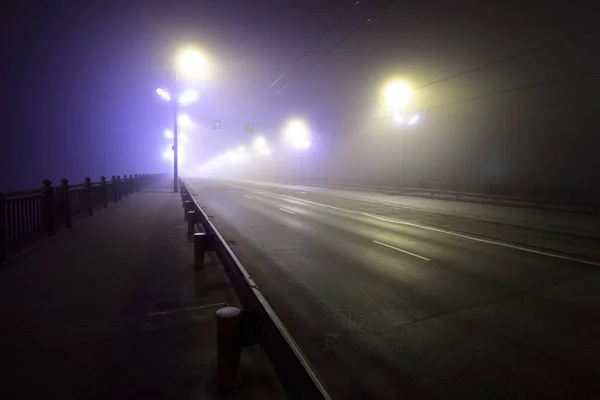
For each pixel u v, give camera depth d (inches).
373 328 184.2
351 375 141.9
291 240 413.7
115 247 339.0
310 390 79.0
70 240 369.1
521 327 183.9
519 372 143.4
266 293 236.2
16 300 203.0
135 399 119.3
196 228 434.9
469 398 127.1
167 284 236.8
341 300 223.8
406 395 129.1
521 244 393.1
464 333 177.9
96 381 128.7
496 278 267.9
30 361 140.9
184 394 122.9
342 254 345.1
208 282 242.1
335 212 695.1
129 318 183.2
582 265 304.0
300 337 174.2
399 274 278.7
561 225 541.0
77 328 170.6
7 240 288.2
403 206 824.3
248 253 348.8
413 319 195.2
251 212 687.7
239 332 127.0
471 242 404.2
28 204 330.0
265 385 130.3
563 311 204.1
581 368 145.7
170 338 163.0
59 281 237.0
